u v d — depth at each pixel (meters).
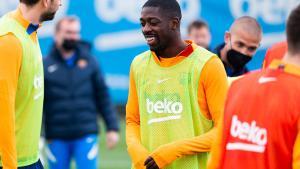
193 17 19.53
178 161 7.35
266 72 5.57
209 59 7.26
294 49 5.43
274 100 5.39
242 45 8.55
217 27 19.70
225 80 7.27
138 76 7.54
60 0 7.57
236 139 5.60
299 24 5.36
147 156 7.38
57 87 11.98
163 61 7.36
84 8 19.45
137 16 19.55
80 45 12.20
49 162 12.14
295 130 5.29
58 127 11.98
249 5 19.84
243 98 5.61
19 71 7.30
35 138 7.67
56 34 12.02
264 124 5.41
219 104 7.17
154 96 7.41
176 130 7.31
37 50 7.53
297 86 5.35
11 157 7.15
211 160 5.80
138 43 19.66
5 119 7.10
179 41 7.32
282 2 19.92
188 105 7.28
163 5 7.23
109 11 19.59
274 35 19.92
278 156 5.35
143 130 7.53
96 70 12.21
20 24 7.37
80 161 12.05
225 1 19.67
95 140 12.20
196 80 7.25
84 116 12.05
